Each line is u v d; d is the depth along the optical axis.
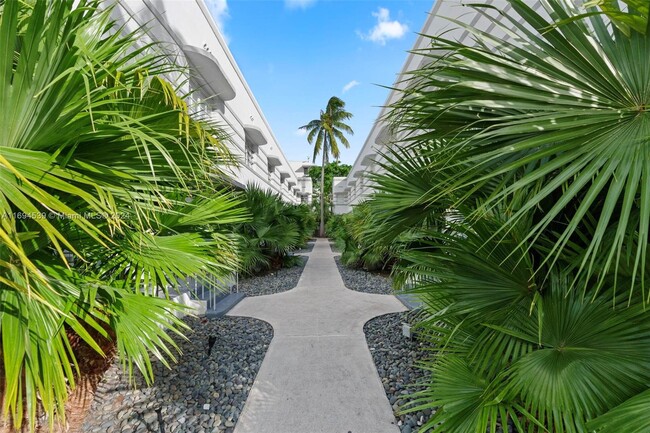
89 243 1.91
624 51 1.22
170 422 2.35
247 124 13.53
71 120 1.37
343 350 3.68
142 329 1.64
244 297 6.52
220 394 2.73
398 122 1.94
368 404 2.57
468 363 1.91
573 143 1.22
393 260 9.18
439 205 2.36
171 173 2.03
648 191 1.01
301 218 11.84
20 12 1.74
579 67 1.29
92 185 1.42
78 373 1.80
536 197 1.21
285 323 4.75
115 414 2.43
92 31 1.86
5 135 1.29
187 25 7.60
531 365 1.52
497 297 1.74
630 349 1.38
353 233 9.13
